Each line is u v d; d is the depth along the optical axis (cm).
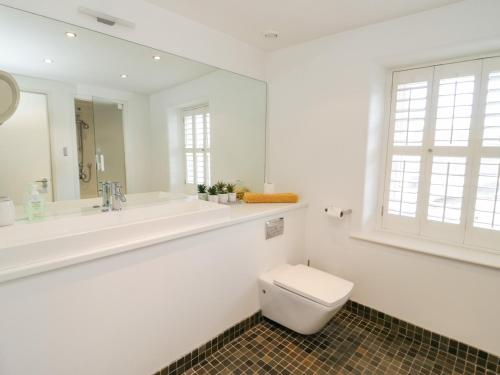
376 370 167
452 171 188
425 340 189
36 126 145
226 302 188
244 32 213
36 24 137
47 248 112
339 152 220
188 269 162
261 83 259
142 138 190
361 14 181
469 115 180
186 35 191
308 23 196
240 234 191
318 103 229
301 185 248
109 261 129
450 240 193
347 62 209
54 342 117
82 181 164
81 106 161
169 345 158
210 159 232
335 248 231
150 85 189
